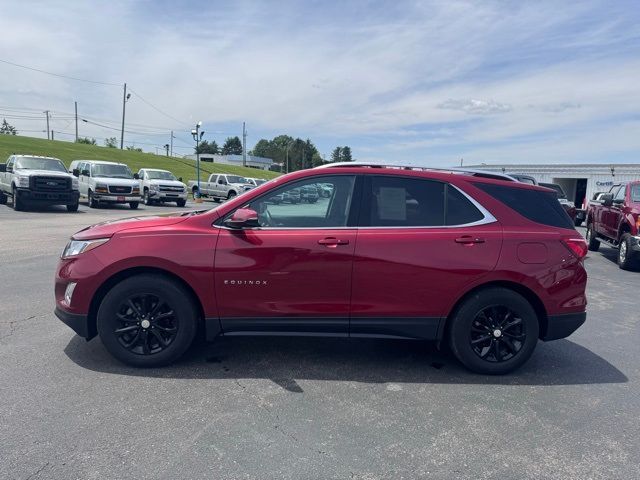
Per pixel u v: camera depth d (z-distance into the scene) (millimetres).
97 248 4137
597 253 13703
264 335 4238
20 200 18438
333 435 3240
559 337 4406
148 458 2904
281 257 4098
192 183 37031
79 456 2898
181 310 4164
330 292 4156
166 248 4078
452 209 4336
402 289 4176
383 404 3725
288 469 2846
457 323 4277
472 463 2973
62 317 4211
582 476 2877
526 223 4375
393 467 2904
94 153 61250
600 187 29188
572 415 3641
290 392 3875
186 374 4145
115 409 3484
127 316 4191
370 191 4297
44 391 3725
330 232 4168
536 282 4273
